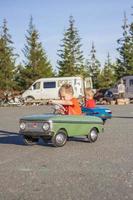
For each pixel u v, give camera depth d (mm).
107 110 16328
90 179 7094
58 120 10680
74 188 6508
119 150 10203
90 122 11578
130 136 13031
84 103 16375
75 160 8875
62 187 6578
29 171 7797
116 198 5926
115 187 6543
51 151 10148
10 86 59719
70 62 68000
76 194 6168
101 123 11969
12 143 11742
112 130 14906
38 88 42688
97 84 76750
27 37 64438
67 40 68375
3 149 10594
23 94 42844
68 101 11773
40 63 64188
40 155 9578
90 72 76812
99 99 41500
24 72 63594
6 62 59656
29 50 64250
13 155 9625
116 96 41406
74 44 68375
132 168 7973
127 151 10023
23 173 7625
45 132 10492
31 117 10805
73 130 11141
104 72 78000
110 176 7301
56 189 6461
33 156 9461
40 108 33312
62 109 11742
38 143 11523
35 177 7281
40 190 6414
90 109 15820
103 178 7152
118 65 68312
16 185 6730
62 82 42062
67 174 7492
